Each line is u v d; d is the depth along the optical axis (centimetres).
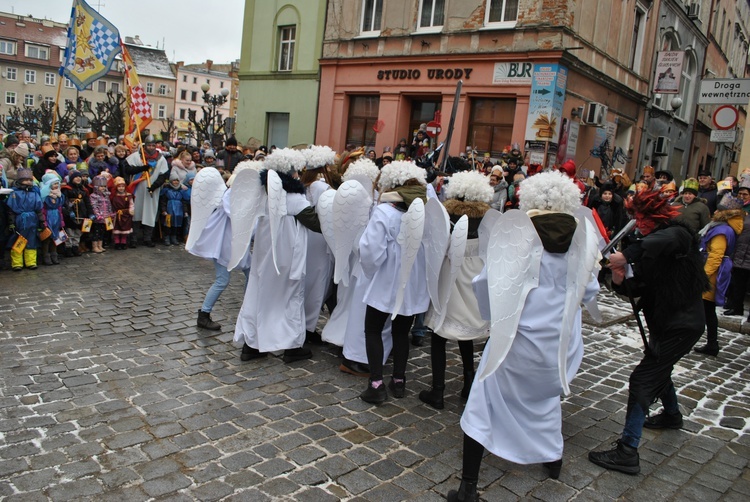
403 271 404
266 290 484
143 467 319
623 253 359
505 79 1533
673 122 2370
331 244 479
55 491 291
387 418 406
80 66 1030
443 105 1662
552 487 332
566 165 1000
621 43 1781
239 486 307
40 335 516
